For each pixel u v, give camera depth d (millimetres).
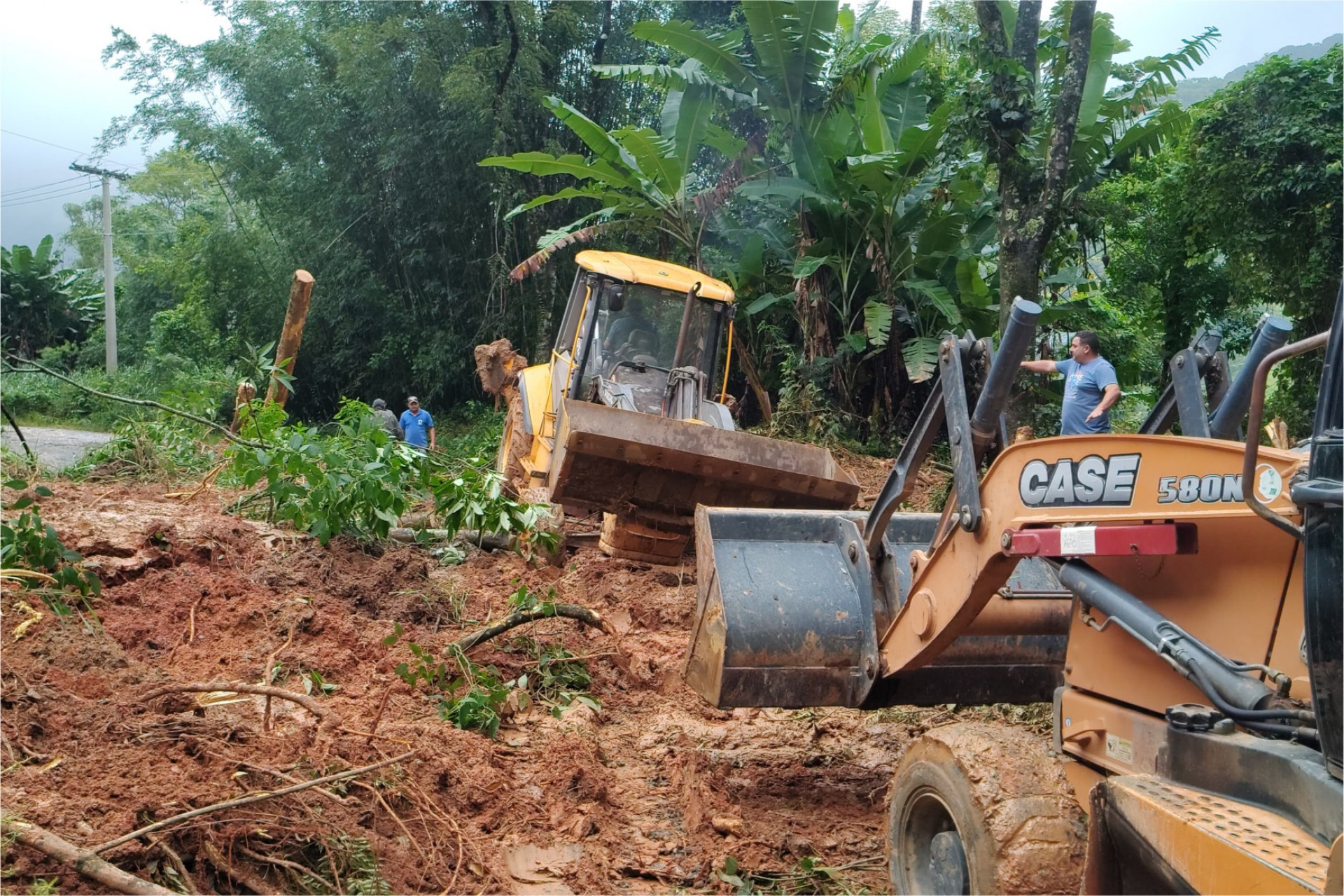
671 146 14859
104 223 30656
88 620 4680
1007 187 11305
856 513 4734
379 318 22094
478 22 20406
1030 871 2883
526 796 4273
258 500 7441
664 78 14922
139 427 9023
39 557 4871
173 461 8805
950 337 3812
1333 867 2086
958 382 3756
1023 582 4559
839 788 4762
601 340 9375
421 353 21125
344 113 21578
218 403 10328
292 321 9023
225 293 24516
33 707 3604
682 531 7746
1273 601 2816
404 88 20156
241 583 5754
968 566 3596
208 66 23203
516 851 3834
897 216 15148
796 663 4250
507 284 20141
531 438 9359
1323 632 2346
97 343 33281
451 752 4359
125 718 3699
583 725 5188
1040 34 13805
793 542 4574
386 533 6707
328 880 3221
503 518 6797
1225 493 2848
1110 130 13641
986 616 4230
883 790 4762
